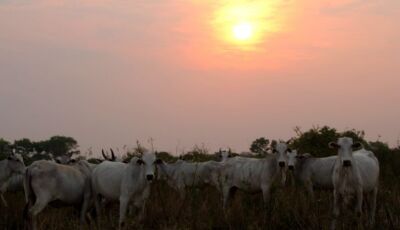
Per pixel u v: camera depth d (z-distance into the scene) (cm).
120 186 1233
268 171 1400
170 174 1634
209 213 1223
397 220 1062
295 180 1484
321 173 1434
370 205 1295
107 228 1188
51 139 4250
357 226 1086
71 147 4312
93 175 1295
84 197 1286
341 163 1191
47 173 1209
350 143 1201
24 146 3994
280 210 1193
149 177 1180
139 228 1155
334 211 1168
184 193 1520
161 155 1809
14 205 1414
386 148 1970
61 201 1245
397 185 1498
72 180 1255
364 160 1270
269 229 1134
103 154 1672
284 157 1379
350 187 1195
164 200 1332
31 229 1166
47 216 1232
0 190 1700
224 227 1166
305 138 1897
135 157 1224
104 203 1340
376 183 1287
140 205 1227
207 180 1614
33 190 1204
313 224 1085
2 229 1228
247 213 1244
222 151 1892
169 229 1093
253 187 1441
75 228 1177
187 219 1173
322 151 1820
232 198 1514
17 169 1716
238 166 1484
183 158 1817
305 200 1241
